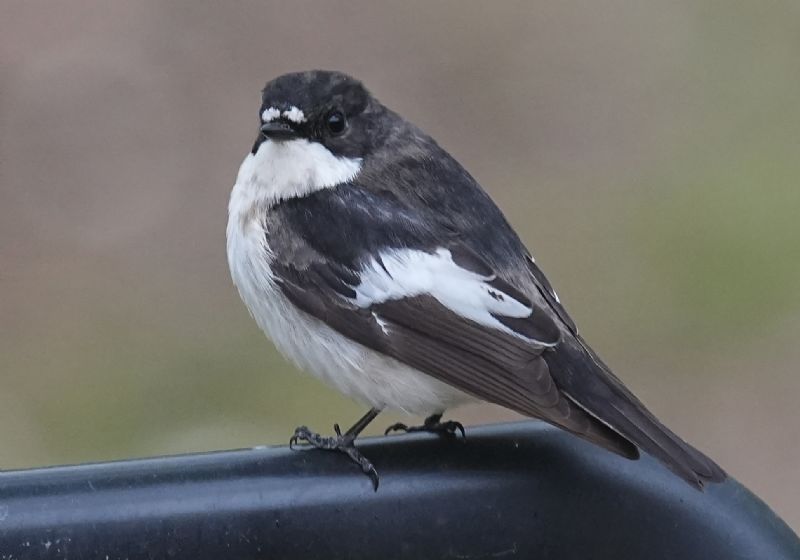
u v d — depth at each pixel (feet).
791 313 44.80
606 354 43.86
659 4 59.41
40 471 20.06
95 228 48.01
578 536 20.54
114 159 50.83
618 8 59.31
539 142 53.26
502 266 24.98
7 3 56.75
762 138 52.39
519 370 22.94
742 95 54.75
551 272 46.50
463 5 58.85
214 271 46.34
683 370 43.34
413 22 58.23
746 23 58.13
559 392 22.43
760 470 41.37
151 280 45.73
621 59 56.85
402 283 24.70
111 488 19.81
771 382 42.83
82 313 44.42
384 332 24.54
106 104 52.60
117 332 43.65
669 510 20.17
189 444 39.47
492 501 20.57
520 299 24.14
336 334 25.03
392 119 26.86
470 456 20.88
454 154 52.90
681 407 42.68
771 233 47.70
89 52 54.75
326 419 40.04
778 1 58.70
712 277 46.03
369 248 25.02
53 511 19.48
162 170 50.49
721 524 19.92
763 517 20.01
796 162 50.90
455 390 24.44
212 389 41.39
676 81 55.57
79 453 39.50
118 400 41.09
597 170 51.72
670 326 44.45
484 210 25.89
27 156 50.70
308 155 25.93
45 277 45.80
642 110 54.39
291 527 20.21
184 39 55.77
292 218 25.54
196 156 51.13
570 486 20.58
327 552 20.39
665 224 48.65
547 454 20.86
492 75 56.18
